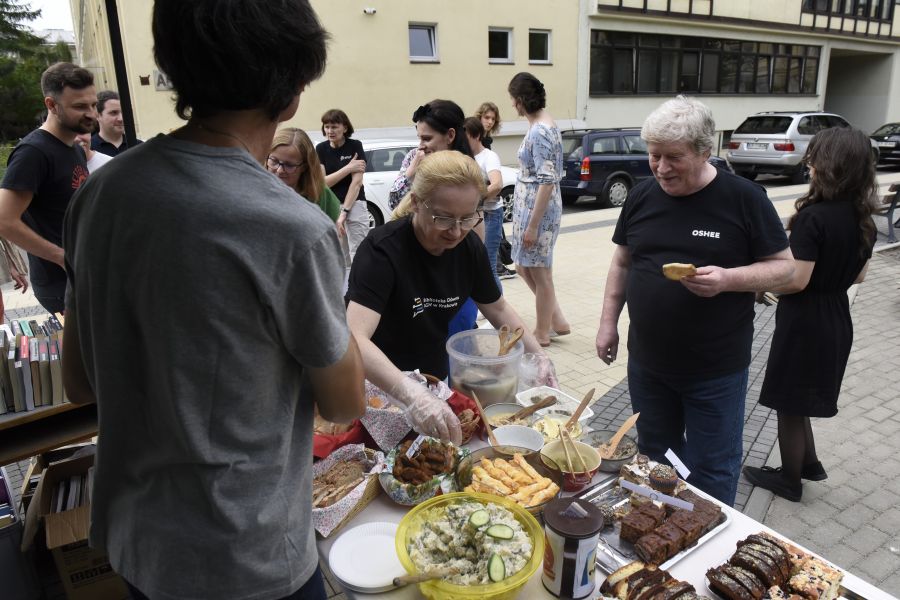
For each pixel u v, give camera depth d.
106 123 4.54
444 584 1.17
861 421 3.64
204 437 0.90
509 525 1.29
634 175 11.41
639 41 16.17
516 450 1.69
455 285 1.99
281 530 1.00
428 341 2.04
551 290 4.55
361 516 1.51
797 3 19.14
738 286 1.89
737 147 13.93
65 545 2.12
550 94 14.64
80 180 3.04
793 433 2.79
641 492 1.52
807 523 2.74
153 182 0.85
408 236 1.87
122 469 1.01
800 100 20.81
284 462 1.00
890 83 22.89
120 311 0.90
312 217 0.91
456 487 1.54
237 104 0.88
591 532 1.18
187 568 0.95
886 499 2.90
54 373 2.11
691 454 2.18
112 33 2.22
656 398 2.26
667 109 1.91
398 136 12.41
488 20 13.16
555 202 4.28
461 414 1.80
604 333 2.50
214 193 0.85
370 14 11.66
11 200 2.77
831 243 2.40
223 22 0.80
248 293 0.87
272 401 0.96
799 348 2.59
